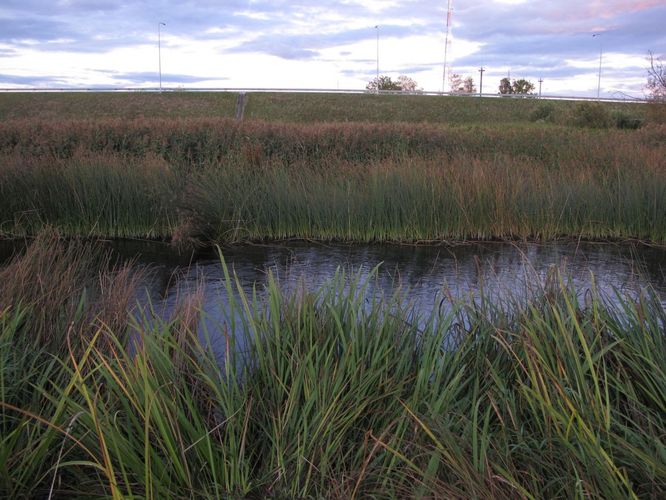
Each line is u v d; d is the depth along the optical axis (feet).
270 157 45.80
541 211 32.65
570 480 7.67
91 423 8.30
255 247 31.12
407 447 8.51
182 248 29.99
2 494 7.93
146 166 35.01
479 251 29.99
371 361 10.32
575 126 108.17
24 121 61.16
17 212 31.96
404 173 33.50
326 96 167.94
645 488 7.62
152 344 9.36
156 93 171.42
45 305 12.67
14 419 8.87
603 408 8.34
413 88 263.08
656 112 78.18
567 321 10.90
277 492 8.12
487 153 49.55
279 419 8.85
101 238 32.55
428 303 18.67
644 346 10.10
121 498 7.02
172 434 8.27
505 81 286.66
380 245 31.65
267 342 10.14
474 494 7.18
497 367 10.65
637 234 32.68
